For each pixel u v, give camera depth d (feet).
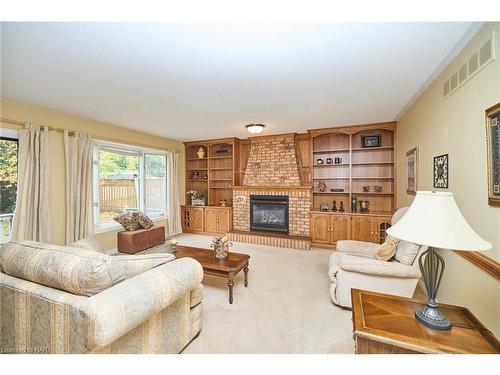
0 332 4.54
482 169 5.01
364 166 14.94
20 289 4.24
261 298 8.04
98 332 3.20
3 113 9.05
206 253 9.46
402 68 6.77
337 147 15.57
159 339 4.71
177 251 9.73
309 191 15.12
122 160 14.83
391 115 11.84
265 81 7.61
